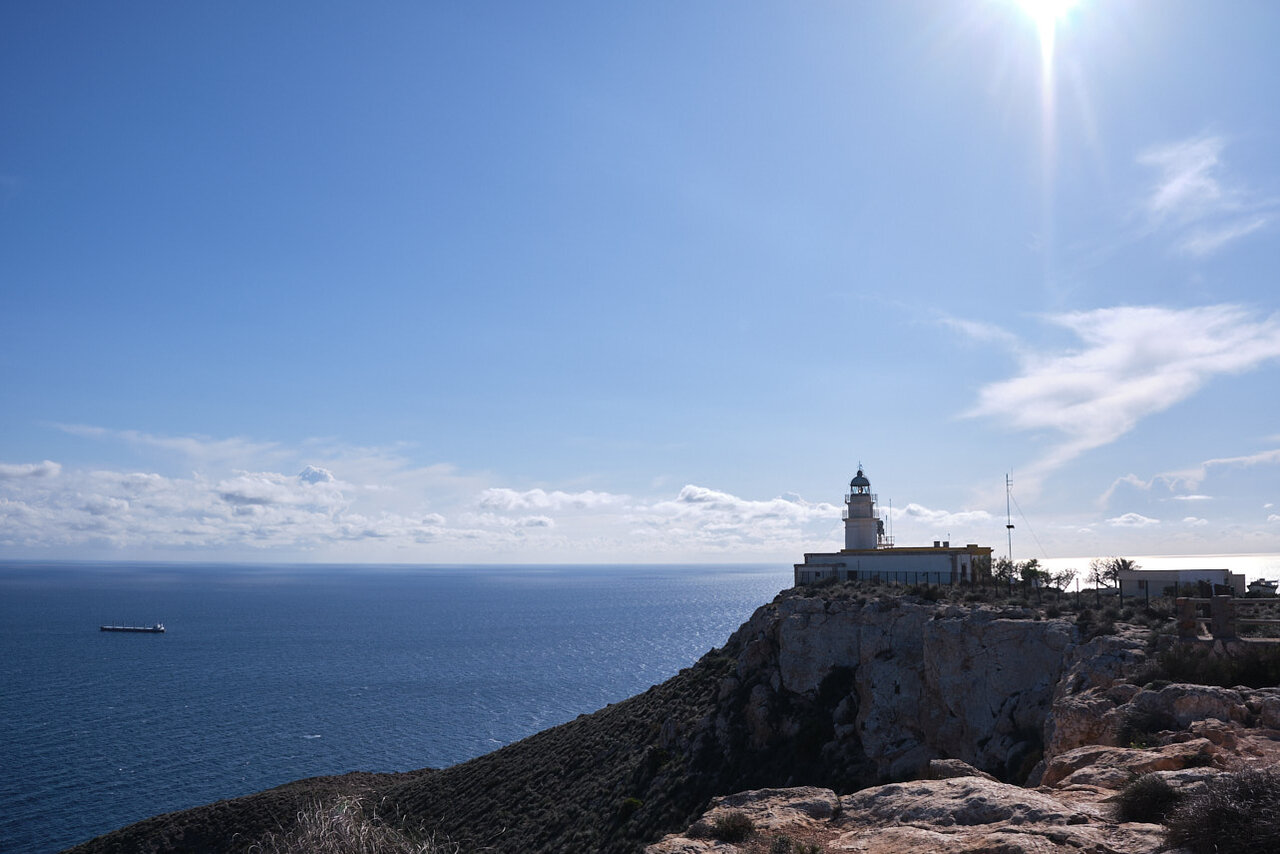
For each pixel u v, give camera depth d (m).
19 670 177.25
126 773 94.12
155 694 147.50
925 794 13.42
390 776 75.00
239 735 113.38
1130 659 24.88
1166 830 10.16
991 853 10.31
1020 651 33.19
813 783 37.94
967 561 58.00
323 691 150.25
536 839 44.81
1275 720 16.27
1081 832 10.57
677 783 42.34
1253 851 8.86
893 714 38.00
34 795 85.81
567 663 189.00
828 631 44.53
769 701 44.06
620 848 39.03
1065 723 20.66
